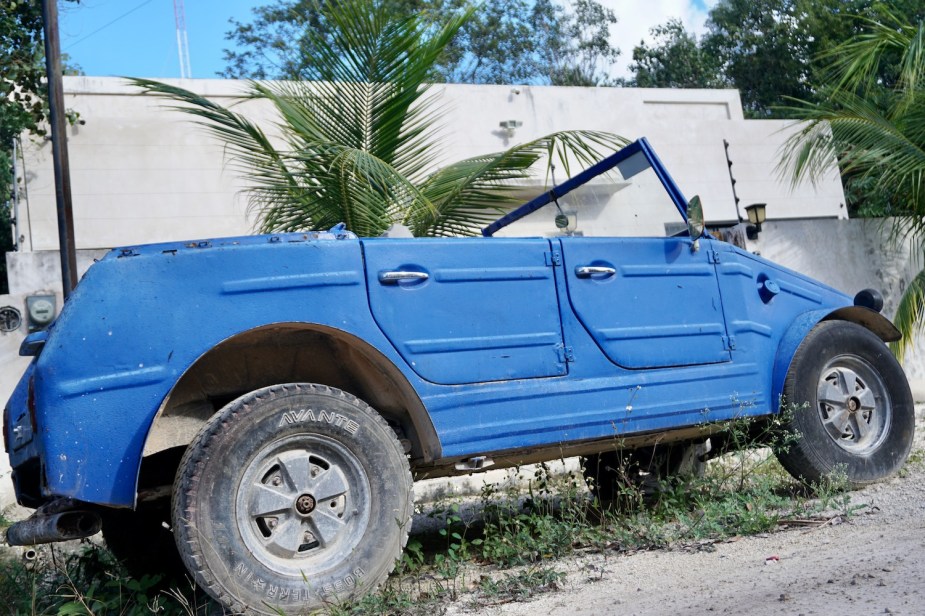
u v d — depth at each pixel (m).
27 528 3.72
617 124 16.72
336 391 4.03
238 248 4.00
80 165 13.45
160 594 4.65
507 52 34.41
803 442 5.46
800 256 14.27
